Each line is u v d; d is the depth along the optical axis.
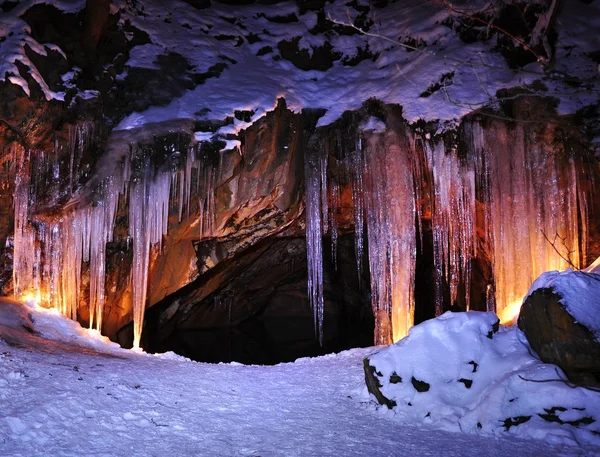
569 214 10.98
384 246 12.19
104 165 11.19
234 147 11.43
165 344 16.89
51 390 5.75
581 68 11.57
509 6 12.45
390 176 12.08
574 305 5.36
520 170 11.36
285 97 12.64
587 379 5.27
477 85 12.02
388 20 14.09
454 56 12.59
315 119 12.80
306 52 13.75
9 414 4.97
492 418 5.22
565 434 4.88
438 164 11.77
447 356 5.98
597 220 11.23
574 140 11.02
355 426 5.50
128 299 12.52
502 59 12.34
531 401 5.18
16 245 10.62
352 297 20.22
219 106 11.84
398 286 11.94
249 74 12.98
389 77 13.09
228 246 13.54
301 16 14.34
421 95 12.23
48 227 10.98
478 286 15.61
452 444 4.89
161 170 11.29
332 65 13.84
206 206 11.88
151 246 11.73
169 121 11.51
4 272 10.92
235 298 18.72
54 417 5.05
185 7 13.66
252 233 13.40
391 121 12.24
